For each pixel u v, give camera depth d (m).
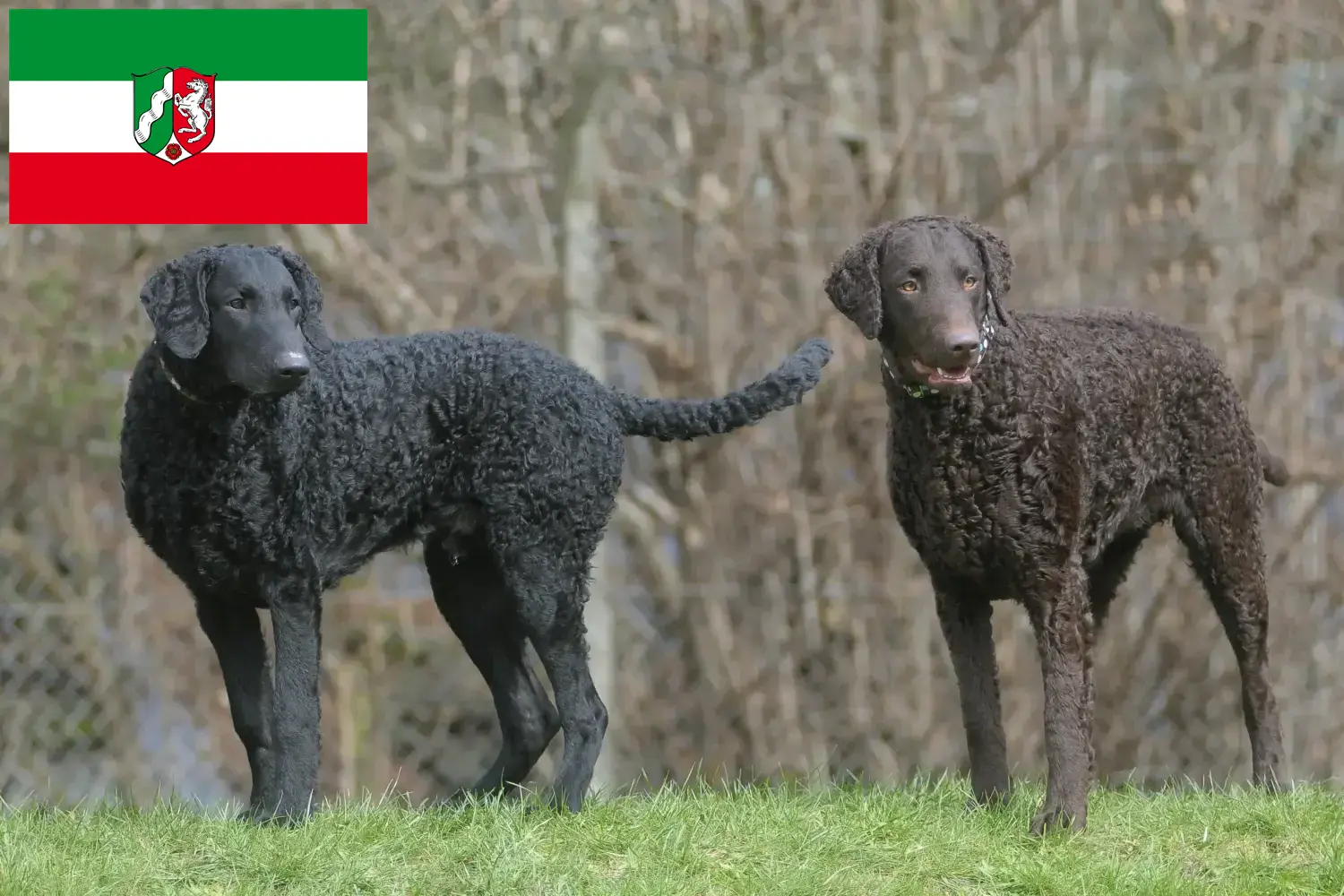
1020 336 6.59
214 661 11.14
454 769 11.74
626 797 7.18
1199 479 7.52
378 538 6.96
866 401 11.30
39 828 6.37
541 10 11.50
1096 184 11.63
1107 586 8.11
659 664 11.47
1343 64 11.90
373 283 11.23
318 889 5.64
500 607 7.31
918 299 6.32
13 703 10.86
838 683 11.30
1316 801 6.84
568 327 11.23
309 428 6.61
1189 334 7.60
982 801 6.81
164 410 6.46
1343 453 11.48
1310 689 11.40
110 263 11.09
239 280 6.32
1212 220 11.61
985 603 6.91
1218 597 7.71
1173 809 6.78
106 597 11.03
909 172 11.50
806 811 6.72
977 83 11.69
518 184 11.55
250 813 6.57
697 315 11.43
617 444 7.02
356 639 11.49
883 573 11.30
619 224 11.52
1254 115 11.77
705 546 11.36
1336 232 11.76
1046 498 6.42
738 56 11.62
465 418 6.89
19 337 10.98
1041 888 5.76
